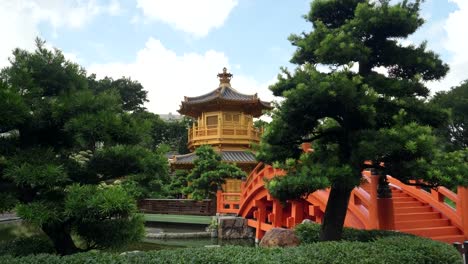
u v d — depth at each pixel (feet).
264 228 54.80
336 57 22.48
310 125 25.11
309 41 24.72
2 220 61.82
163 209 83.82
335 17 26.68
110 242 17.88
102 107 17.58
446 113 24.23
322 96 21.61
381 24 23.41
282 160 26.55
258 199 55.83
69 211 14.88
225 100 96.07
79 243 20.97
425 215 37.58
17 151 16.39
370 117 22.09
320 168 22.39
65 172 15.96
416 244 22.12
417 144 20.30
